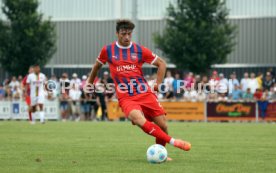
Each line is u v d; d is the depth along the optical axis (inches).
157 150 1106.7
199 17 3486.7
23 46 3668.8
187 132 2015.3
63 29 3998.5
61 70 3993.6
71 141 1621.6
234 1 3782.0
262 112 2827.3
